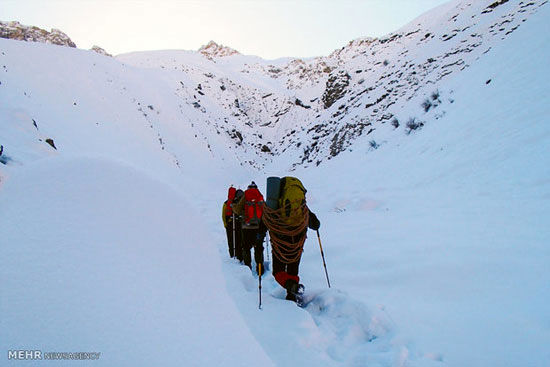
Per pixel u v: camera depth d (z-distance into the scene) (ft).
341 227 22.94
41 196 4.21
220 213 35.27
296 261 11.12
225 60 413.80
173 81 200.54
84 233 4.11
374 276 13.05
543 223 17.08
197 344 4.24
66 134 62.08
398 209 27.07
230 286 9.77
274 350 6.89
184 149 123.95
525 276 11.40
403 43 214.48
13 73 75.15
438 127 55.57
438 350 7.64
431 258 13.97
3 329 3.20
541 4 93.30
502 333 8.25
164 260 4.70
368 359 7.16
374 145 74.95
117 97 109.70
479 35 101.04
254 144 205.16
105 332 3.57
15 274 3.52
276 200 11.18
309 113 244.42
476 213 21.44
